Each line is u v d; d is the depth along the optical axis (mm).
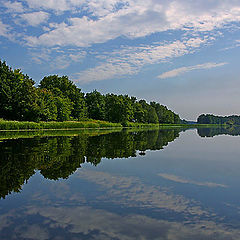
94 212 5457
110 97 108125
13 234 4418
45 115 63938
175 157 13977
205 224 4910
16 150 15359
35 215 5266
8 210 5539
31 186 7434
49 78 86625
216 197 6613
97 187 7398
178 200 6336
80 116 89938
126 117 100938
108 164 11250
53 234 4426
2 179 8211
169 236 4395
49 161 11633
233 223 4969
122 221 5008
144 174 9312
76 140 23844
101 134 36375
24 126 46125
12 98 55344
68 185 7590
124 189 7238
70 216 5230
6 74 55438
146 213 5438
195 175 9281
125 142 22766
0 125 41562
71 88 89875
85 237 4324
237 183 8125
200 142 25359
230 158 13812
